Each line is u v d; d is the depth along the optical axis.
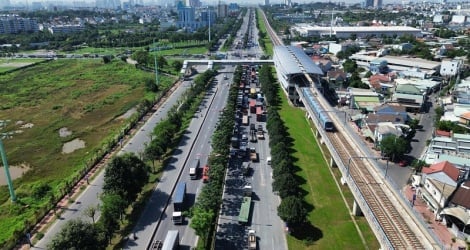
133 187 88.19
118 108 176.38
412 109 159.50
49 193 95.56
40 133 145.38
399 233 71.94
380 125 125.75
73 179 103.12
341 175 106.56
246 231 81.75
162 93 193.88
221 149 111.25
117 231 81.44
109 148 125.12
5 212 90.56
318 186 100.38
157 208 90.50
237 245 77.12
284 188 89.31
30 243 76.69
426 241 69.81
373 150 118.25
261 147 126.31
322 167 111.69
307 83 181.25
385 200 83.00
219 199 87.12
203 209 79.19
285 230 81.88
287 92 182.38
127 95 198.00
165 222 85.25
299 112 164.75
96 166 113.06
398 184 99.31
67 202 93.12
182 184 96.56
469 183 88.81
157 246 74.56
